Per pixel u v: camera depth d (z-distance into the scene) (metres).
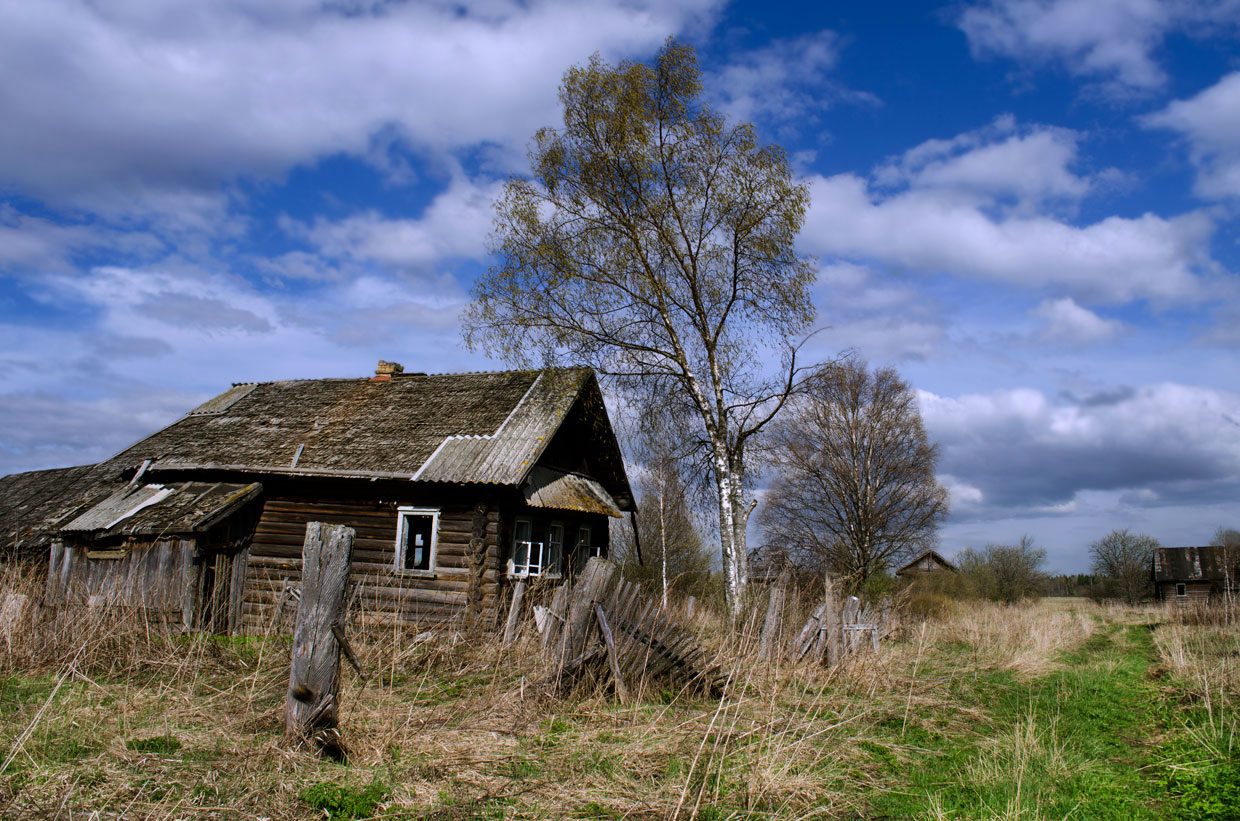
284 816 4.95
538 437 17.20
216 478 18.36
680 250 18.38
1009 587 57.66
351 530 6.17
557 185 18.36
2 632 9.54
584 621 8.67
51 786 5.25
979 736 8.09
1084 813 5.59
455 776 5.85
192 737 6.51
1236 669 11.47
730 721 7.62
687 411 19.03
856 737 7.54
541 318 17.83
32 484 22.52
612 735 7.13
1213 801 5.87
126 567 16.45
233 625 16.94
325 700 5.91
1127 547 66.00
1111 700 10.67
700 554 30.84
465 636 12.90
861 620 13.78
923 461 35.09
